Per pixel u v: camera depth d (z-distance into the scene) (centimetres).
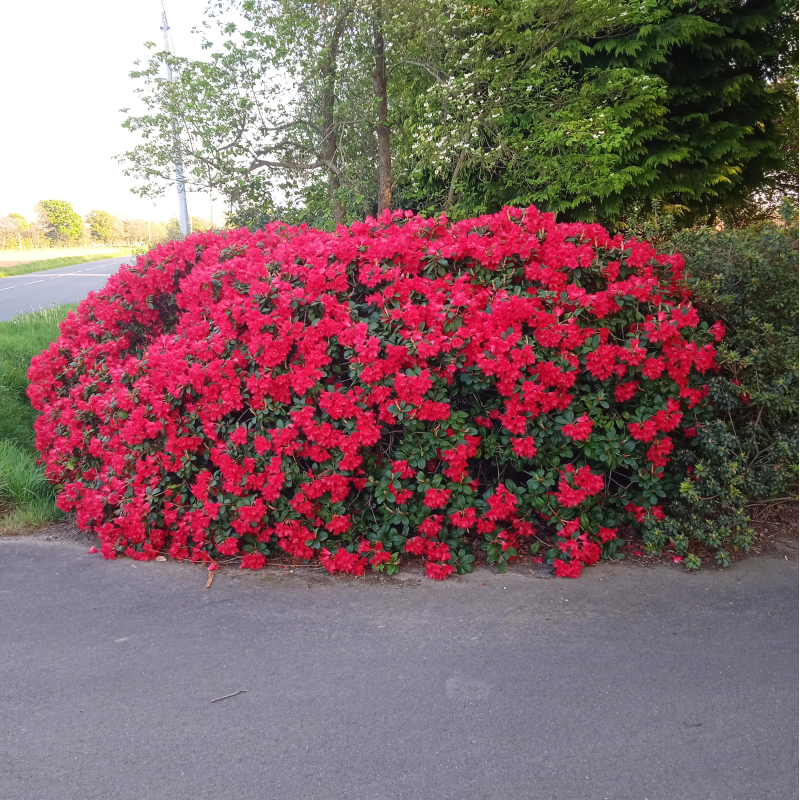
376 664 249
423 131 808
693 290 366
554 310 329
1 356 626
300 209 1139
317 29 927
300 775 194
